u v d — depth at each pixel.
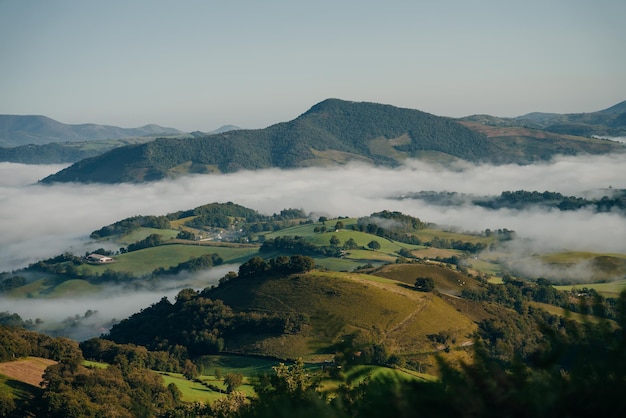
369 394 7.58
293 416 8.74
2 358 72.62
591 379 6.70
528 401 6.45
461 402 6.49
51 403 55.50
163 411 61.09
